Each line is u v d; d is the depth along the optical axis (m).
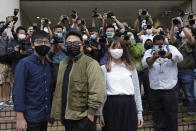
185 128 4.38
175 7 10.45
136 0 9.58
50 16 11.23
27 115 2.50
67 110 2.46
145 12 5.50
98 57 4.25
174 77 3.72
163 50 3.54
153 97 3.81
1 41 4.77
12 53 4.67
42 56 2.64
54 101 2.64
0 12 6.50
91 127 2.43
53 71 2.86
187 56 4.38
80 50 2.56
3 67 4.88
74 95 2.46
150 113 4.69
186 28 4.07
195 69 4.42
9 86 5.05
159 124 3.81
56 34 4.08
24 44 4.61
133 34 4.64
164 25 11.59
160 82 3.70
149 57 3.77
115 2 9.70
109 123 2.74
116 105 2.73
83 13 10.69
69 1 9.57
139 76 4.60
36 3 9.52
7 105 4.85
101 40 4.18
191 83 4.44
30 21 11.96
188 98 4.47
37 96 2.55
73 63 2.56
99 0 9.66
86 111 2.46
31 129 2.53
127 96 2.76
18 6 7.15
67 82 2.54
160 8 10.73
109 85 2.76
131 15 11.75
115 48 2.77
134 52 4.34
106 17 4.95
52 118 2.72
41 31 2.61
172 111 3.68
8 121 4.23
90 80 2.43
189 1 9.46
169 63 3.70
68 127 2.54
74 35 2.58
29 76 2.54
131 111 2.76
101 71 2.51
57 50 4.30
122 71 2.81
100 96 2.40
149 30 4.84
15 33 4.81
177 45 4.55
